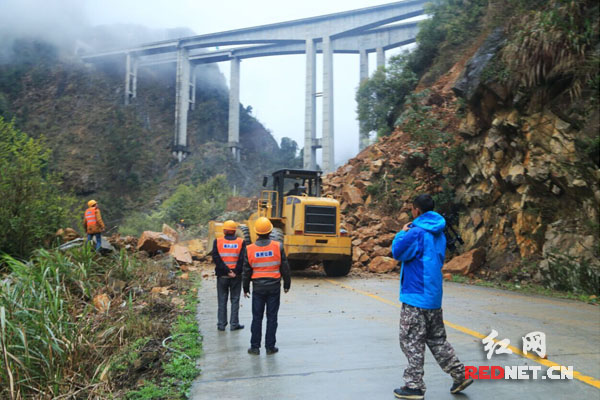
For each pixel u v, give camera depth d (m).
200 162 126.44
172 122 146.50
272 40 101.88
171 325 6.33
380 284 11.22
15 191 11.32
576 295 9.48
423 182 17.86
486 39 14.98
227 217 30.69
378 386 3.88
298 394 3.71
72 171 117.31
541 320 6.69
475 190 15.05
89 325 5.25
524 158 12.69
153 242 13.62
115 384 4.13
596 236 10.07
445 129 18.67
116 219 102.69
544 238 11.76
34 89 152.62
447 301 8.59
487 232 14.17
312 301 8.53
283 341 5.54
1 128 11.53
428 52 27.75
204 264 14.34
